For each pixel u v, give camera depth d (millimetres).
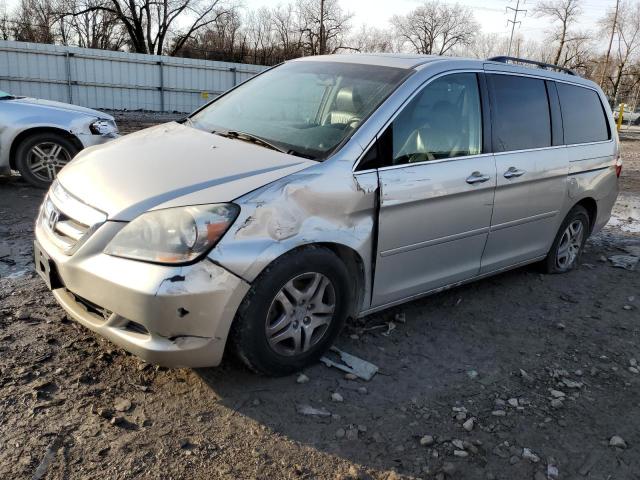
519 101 4262
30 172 6871
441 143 3621
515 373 3434
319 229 2945
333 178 3014
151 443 2564
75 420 2660
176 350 2637
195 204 2676
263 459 2535
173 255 2572
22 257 4590
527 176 4195
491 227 4035
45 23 42250
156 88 23703
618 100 62000
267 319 2881
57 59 21219
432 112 3598
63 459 2424
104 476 2355
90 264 2691
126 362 3141
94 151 3498
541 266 5125
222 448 2578
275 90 3990
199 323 2629
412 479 2500
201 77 24688
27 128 6691
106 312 2762
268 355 2941
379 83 3576
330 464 2545
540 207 4477
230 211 2668
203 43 45906
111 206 2766
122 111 23156
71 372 3012
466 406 3053
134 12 38844
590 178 4973
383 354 3508
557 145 4594
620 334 4094
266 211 2746
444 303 4352
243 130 3604
